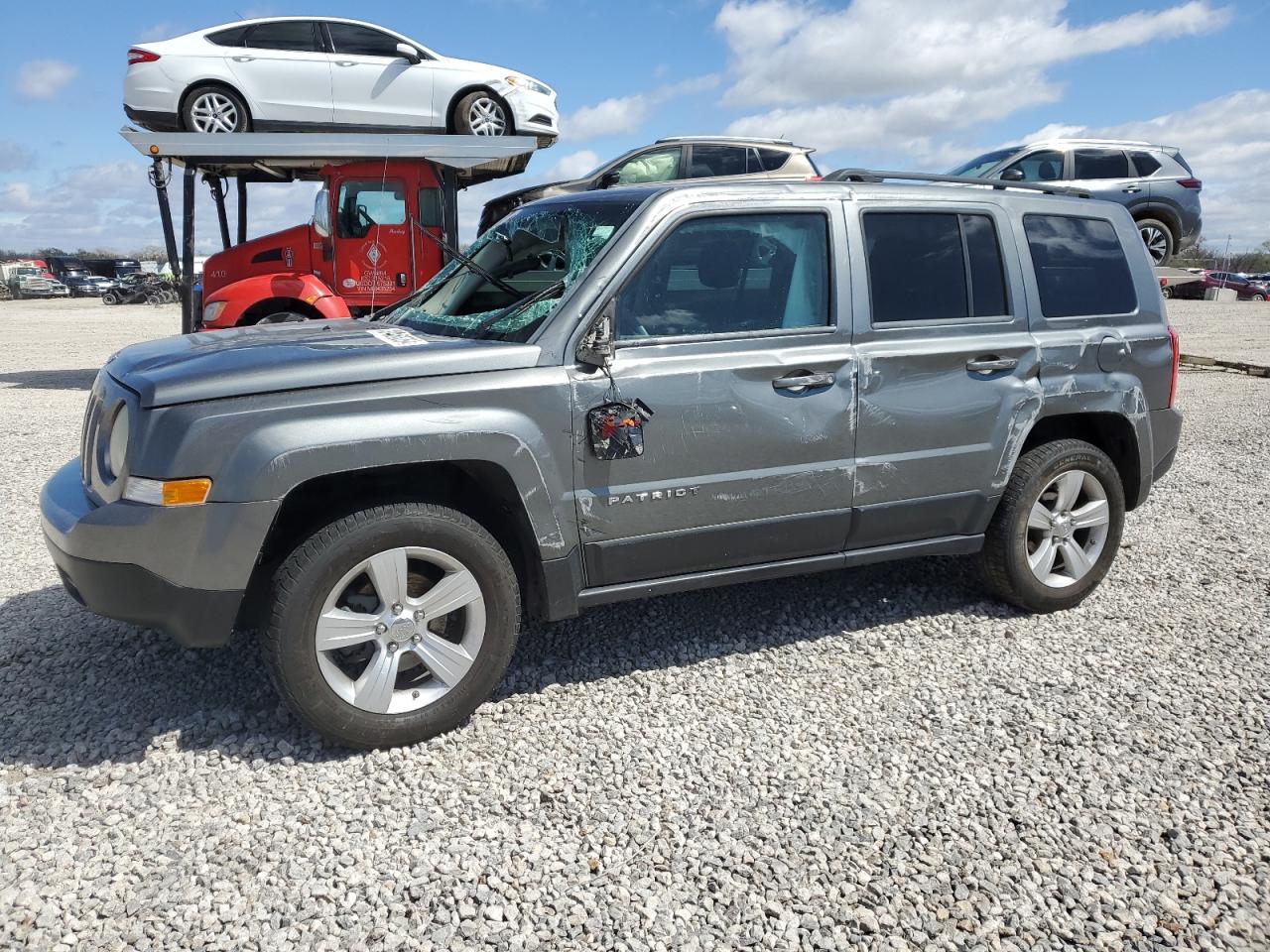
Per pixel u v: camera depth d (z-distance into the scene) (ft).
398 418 10.03
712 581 12.20
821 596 15.23
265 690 11.75
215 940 7.61
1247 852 8.89
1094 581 14.78
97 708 11.28
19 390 39.01
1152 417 15.05
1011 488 13.84
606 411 10.89
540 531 10.81
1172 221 46.85
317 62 36.35
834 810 9.47
